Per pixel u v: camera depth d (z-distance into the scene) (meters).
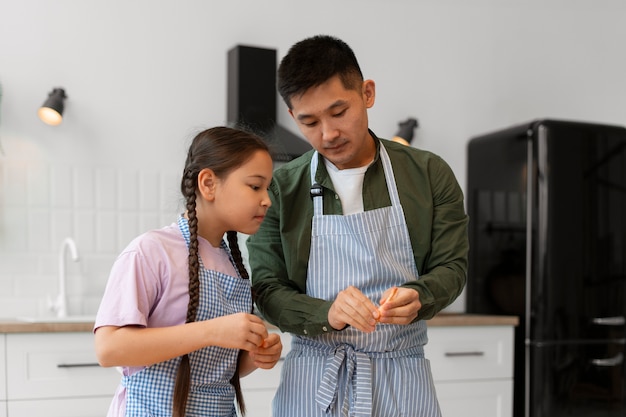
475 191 3.72
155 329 1.32
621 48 4.08
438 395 3.14
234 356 1.47
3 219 3.22
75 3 3.32
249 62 3.37
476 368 3.21
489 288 3.58
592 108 4.04
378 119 3.75
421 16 3.81
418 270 1.62
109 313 1.33
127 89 3.38
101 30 3.36
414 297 1.41
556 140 3.32
